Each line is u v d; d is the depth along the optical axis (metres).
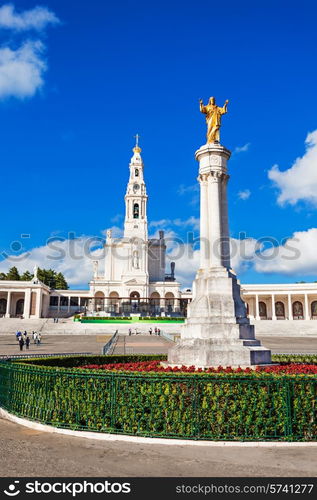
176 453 6.90
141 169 93.88
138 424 7.80
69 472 6.06
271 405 7.61
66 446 7.32
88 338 48.19
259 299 92.94
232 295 13.31
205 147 14.64
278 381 7.69
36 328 60.12
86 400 8.23
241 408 7.64
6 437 7.93
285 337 52.34
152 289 86.31
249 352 12.15
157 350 30.20
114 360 17.95
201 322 13.12
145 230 89.06
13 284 82.06
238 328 12.74
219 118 15.14
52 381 8.71
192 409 7.64
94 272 90.38
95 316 69.31
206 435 7.52
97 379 8.22
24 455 6.81
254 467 6.23
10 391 9.84
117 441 7.63
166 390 7.82
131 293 84.69
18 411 9.43
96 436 7.86
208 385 7.73
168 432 7.64
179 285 87.00
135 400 7.92
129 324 61.84
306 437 7.49
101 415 8.06
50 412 8.53
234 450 7.06
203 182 14.86
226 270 13.66
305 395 7.66
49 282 98.75
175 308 83.62
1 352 30.98
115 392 8.07
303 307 90.62
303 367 11.09
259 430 7.58
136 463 6.42
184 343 13.05
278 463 6.40
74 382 8.42
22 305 88.75
